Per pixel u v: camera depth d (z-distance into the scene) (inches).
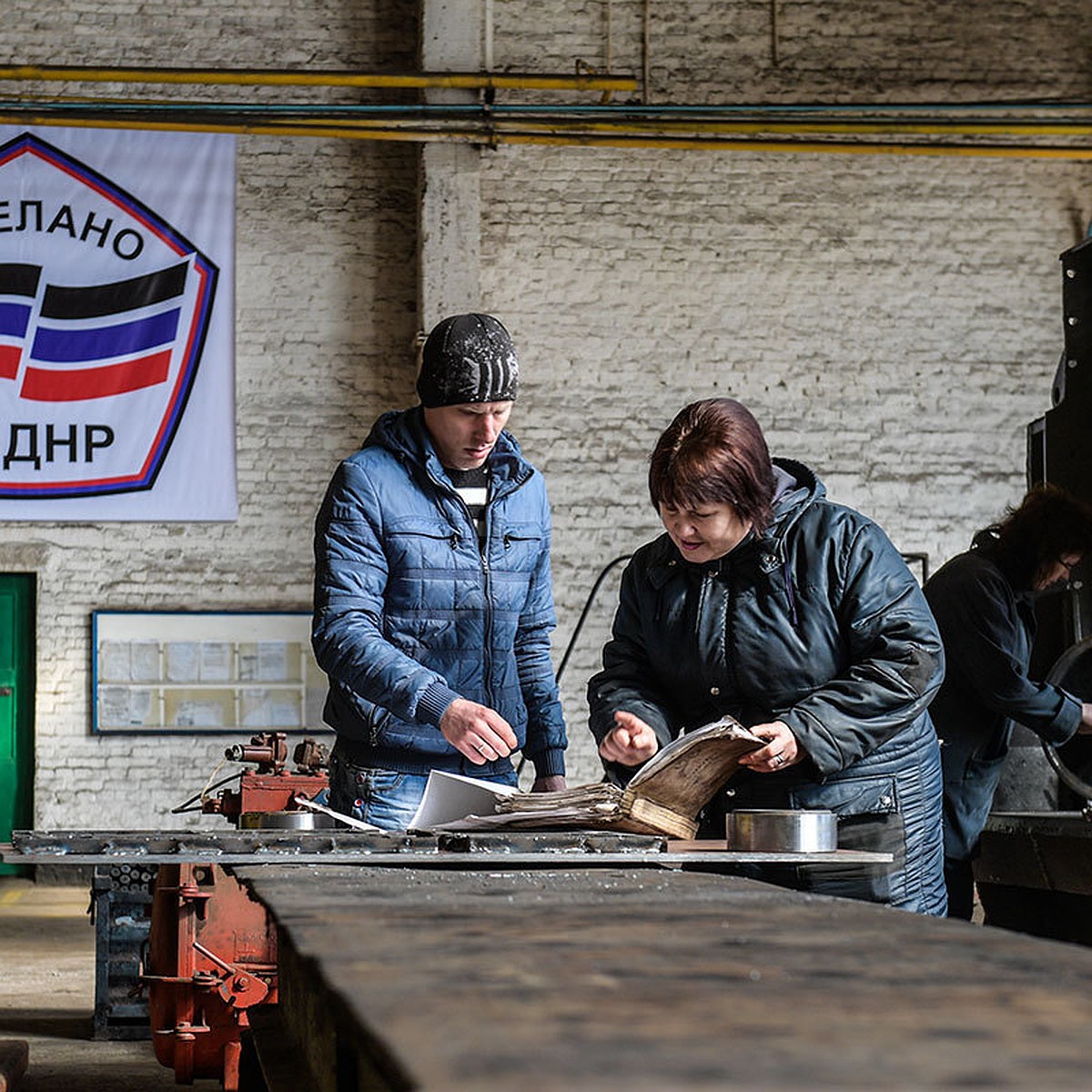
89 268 344.2
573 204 355.9
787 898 52.2
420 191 350.3
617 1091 18.1
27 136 342.3
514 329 353.4
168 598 350.0
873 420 358.9
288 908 47.8
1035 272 362.9
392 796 112.5
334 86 346.3
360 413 355.6
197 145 349.4
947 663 127.3
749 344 357.7
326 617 110.0
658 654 100.0
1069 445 153.8
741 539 94.6
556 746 123.0
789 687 95.0
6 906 298.8
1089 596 147.5
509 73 353.4
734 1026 24.0
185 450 348.2
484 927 41.2
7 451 341.4
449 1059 20.6
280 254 355.6
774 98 358.9
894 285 360.8
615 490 353.4
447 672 115.3
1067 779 129.1
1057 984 29.5
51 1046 151.9
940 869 96.0
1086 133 356.5
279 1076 71.1
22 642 349.1
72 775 346.6
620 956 34.0
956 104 348.2
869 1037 22.9
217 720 350.0
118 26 352.2
